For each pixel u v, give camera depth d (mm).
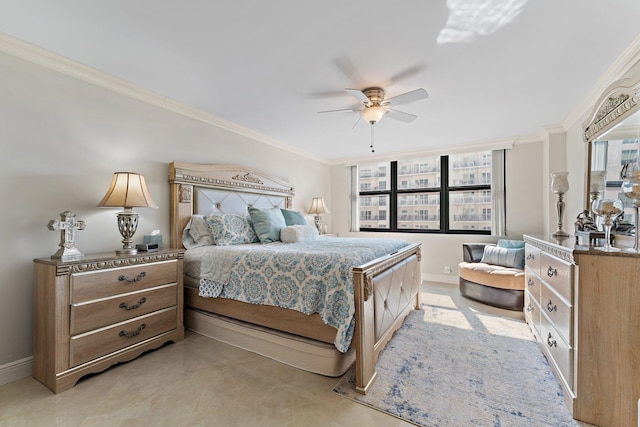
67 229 1881
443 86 2438
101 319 1912
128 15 1592
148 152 2660
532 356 2137
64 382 1729
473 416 1507
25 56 1912
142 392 1717
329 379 1852
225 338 2371
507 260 3588
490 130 3709
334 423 1461
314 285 1889
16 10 1538
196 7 1529
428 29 1700
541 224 3969
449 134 3895
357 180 5453
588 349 1457
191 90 2557
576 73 2213
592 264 1458
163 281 2311
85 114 2225
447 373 1917
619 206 1565
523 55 1966
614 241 1873
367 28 1700
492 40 1799
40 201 1996
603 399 1424
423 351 2229
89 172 2250
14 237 1883
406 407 1580
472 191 4531
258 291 2141
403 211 5078
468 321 2865
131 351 2064
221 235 2820
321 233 4969
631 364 1378
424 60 2041
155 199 2719
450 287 4277
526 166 4062
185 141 2992
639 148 1786
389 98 2531
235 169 3471
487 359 2098
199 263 2547
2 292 1831
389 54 1969
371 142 4309
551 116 3182
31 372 1916
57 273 1727
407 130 3711
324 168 5562
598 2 1468
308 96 2674
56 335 1719
